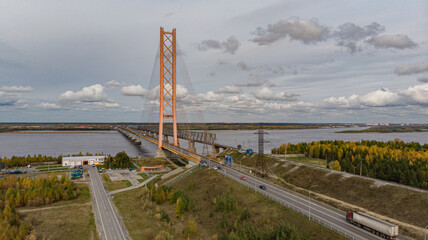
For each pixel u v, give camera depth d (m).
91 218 80.31
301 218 64.25
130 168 152.00
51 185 102.38
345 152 156.00
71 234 69.88
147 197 97.88
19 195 90.56
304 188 95.44
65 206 90.69
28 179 108.69
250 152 150.00
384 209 72.06
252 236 58.16
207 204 86.88
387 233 54.03
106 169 154.75
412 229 60.28
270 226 63.19
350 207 73.25
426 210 66.31
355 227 60.22
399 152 150.00
